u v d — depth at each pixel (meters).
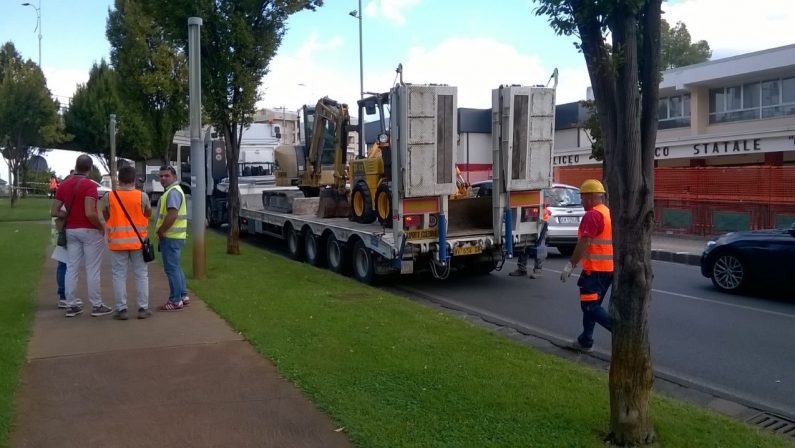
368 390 5.43
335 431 4.70
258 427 4.78
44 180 48.84
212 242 17.25
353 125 15.50
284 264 12.99
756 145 25.98
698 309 10.09
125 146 37.53
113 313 8.37
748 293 11.48
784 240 10.70
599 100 4.25
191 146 11.07
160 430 4.74
